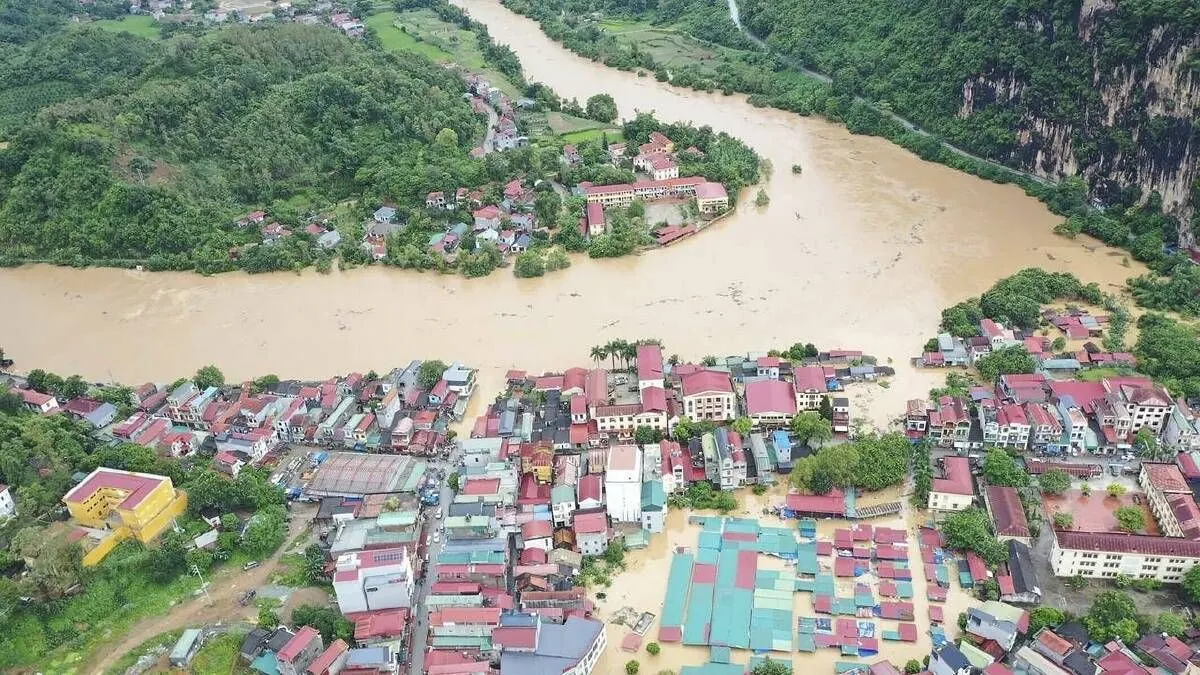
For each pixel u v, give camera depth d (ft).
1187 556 470.39
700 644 462.19
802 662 450.30
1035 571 490.90
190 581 510.17
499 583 490.90
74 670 456.04
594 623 457.68
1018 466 557.74
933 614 467.52
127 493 540.93
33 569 490.90
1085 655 425.28
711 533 533.14
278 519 551.59
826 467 548.72
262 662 449.48
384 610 482.69
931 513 541.34
